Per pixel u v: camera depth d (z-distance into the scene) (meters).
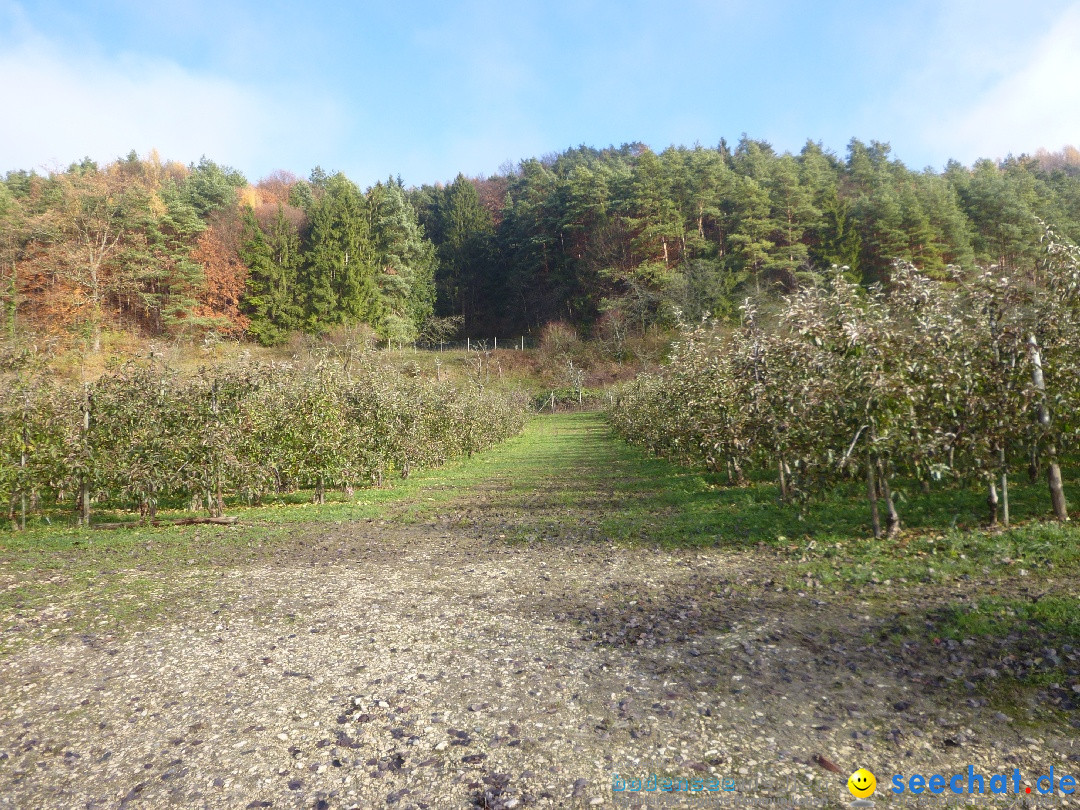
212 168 77.81
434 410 20.30
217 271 51.44
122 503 14.20
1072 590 5.56
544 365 59.09
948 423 7.85
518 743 3.79
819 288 8.62
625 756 3.61
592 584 7.18
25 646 5.54
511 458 24.28
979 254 47.06
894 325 7.88
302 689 4.61
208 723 4.11
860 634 5.23
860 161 70.56
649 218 58.94
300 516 12.38
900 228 49.41
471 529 10.77
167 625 6.07
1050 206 47.12
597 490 14.75
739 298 50.97
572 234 69.38
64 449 11.70
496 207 95.69
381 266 64.50
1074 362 7.65
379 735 3.92
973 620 5.17
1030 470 9.48
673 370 15.09
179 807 3.22
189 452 11.99
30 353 12.66
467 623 6.00
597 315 66.25
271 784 3.41
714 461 12.88
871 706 4.09
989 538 7.19
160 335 44.47
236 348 40.62
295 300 55.03
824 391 7.78
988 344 7.92
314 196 81.62
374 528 11.11
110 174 47.72
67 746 3.86
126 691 4.62
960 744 3.60
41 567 8.43
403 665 5.03
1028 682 4.23
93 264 39.38
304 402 14.38
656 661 4.95
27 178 53.28
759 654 4.97
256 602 6.76
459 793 3.29
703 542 8.72
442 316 77.50
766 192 55.72
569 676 4.74
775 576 6.96
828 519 9.04
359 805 3.20
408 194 98.06
